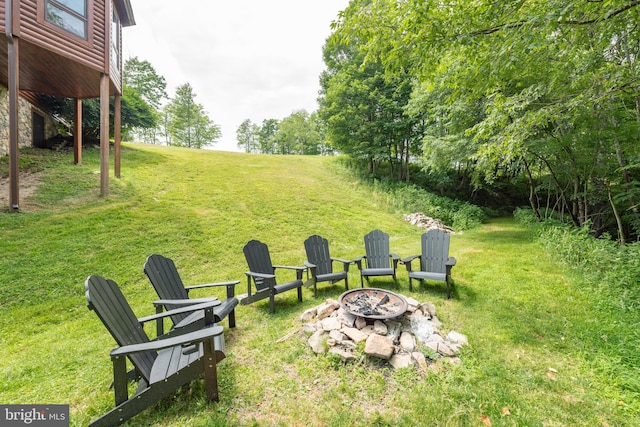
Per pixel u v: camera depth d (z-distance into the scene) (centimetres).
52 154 895
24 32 504
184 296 305
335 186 1241
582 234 523
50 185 679
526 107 534
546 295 366
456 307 343
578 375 217
